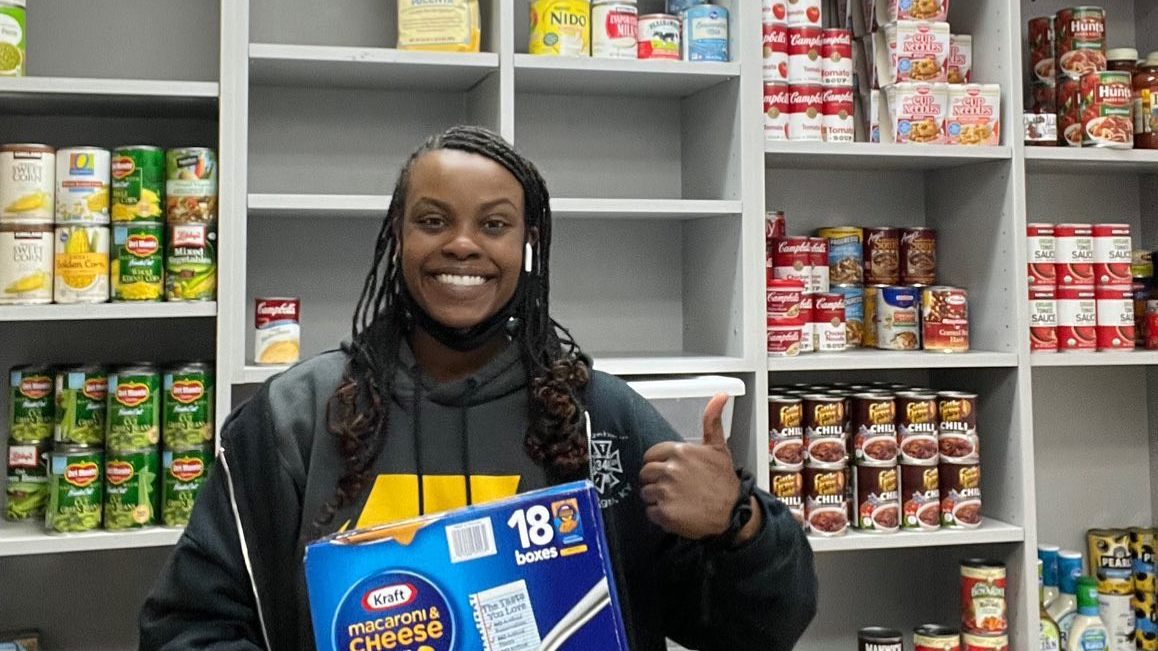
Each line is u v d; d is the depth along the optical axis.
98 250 1.85
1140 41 2.66
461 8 1.99
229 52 1.88
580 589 0.93
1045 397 2.60
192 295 1.87
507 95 1.99
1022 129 2.21
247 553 1.04
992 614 2.18
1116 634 2.41
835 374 2.53
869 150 2.15
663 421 1.17
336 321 2.26
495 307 1.04
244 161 1.88
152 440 1.87
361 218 2.27
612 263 2.40
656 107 2.42
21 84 1.82
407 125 2.30
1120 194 2.64
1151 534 2.50
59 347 2.13
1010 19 2.22
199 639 1.00
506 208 1.02
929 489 2.18
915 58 2.22
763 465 2.07
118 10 2.17
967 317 2.29
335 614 0.91
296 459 1.06
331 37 2.28
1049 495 2.59
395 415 1.07
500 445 1.07
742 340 2.10
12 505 1.92
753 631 1.08
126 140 2.16
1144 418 2.65
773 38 2.16
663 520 1.01
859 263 2.36
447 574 0.92
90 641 2.14
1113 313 2.27
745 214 2.09
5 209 1.82
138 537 1.82
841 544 2.09
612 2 2.08
